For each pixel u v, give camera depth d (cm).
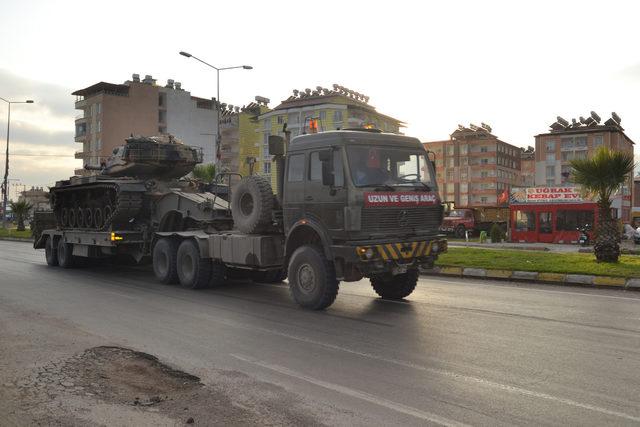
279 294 1108
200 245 1147
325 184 862
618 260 1455
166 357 619
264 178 1038
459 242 3653
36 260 1959
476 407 455
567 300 989
